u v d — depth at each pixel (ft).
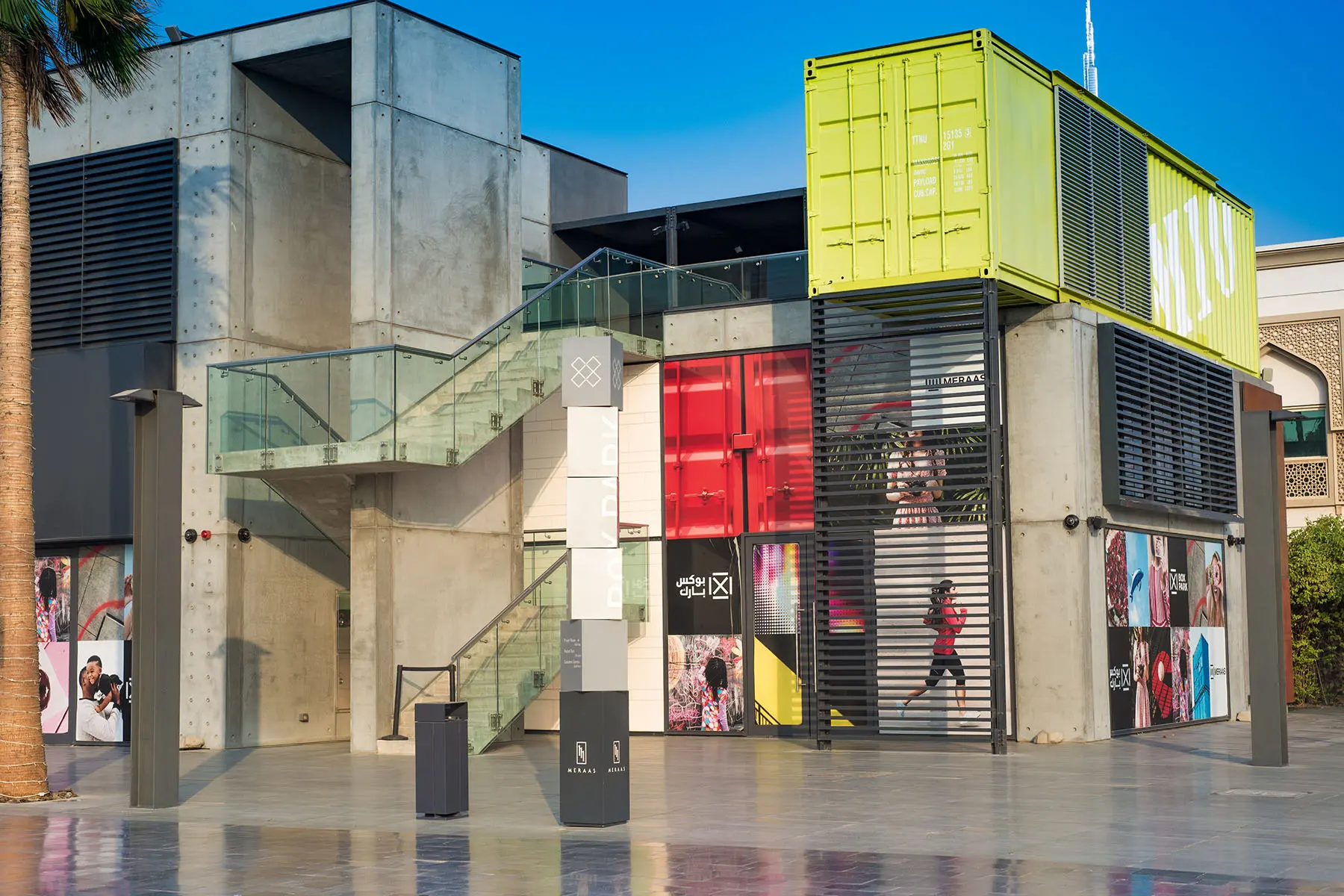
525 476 72.49
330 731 69.97
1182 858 30.58
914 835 34.60
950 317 60.59
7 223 47.73
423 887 28.55
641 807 40.70
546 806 41.96
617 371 38.88
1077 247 63.62
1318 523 94.12
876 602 64.34
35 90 48.98
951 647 57.52
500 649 62.03
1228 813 38.01
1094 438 63.16
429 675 64.75
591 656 37.47
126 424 67.41
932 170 58.80
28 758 46.21
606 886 28.32
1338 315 99.91
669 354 70.64
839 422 65.72
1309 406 101.24
